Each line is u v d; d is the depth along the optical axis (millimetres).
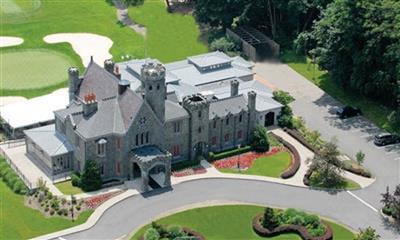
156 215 183250
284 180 198500
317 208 187375
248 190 194125
